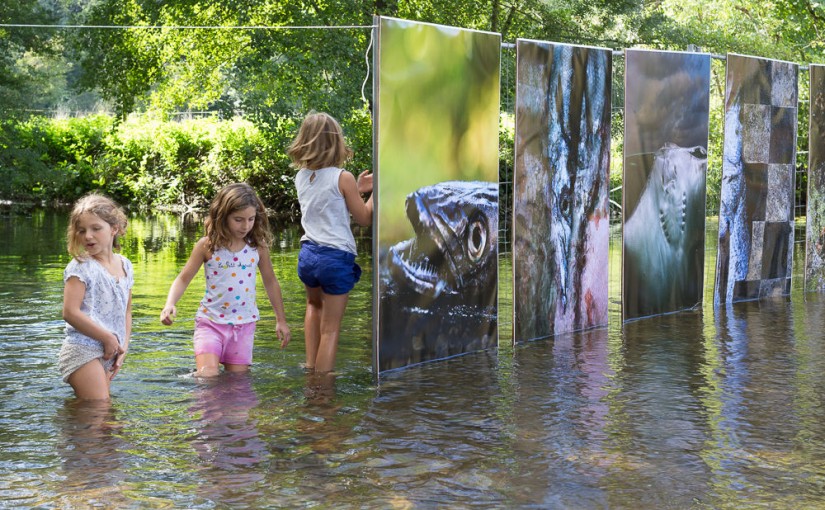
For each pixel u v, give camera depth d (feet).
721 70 49.11
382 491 11.21
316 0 53.01
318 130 17.53
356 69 50.80
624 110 22.57
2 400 15.16
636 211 23.15
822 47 67.31
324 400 15.40
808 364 18.43
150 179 68.13
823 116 28.22
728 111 25.25
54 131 69.31
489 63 19.42
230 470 11.89
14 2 59.21
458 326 19.26
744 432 13.82
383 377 17.17
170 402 15.14
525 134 20.15
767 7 69.31
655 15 61.05
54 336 20.51
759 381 17.02
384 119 16.99
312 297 18.03
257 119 52.24
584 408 15.11
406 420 14.26
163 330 21.29
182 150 67.00
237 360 17.60
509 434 13.61
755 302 26.50
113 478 11.56
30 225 50.52
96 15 59.41
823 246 28.60
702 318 23.85
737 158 25.71
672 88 23.80
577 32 59.62
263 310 24.40
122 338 15.70
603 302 22.88
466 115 18.97
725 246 25.72
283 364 18.10
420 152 17.90
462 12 56.85
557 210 21.27
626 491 11.30
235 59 56.08
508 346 20.34
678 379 17.16
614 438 13.47
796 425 14.20
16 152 59.36
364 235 50.34
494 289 20.12
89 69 60.23
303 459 12.35
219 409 14.75
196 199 66.69
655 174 23.61
